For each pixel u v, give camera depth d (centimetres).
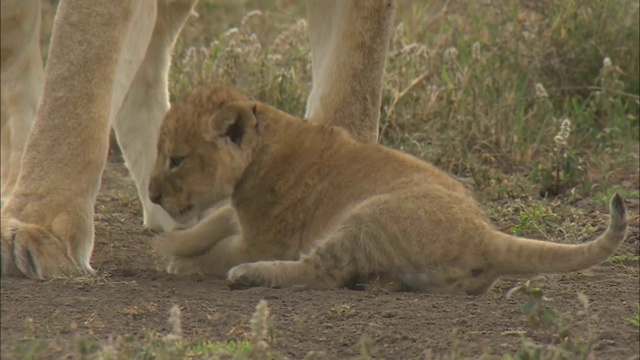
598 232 1345
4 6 1259
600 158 1638
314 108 1221
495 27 1909
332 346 892
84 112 1034
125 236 1283
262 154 1070
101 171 1046
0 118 1347
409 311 962
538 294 909
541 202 1447
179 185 1078
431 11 2066
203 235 1091
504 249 1003
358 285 1043
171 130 1077
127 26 1054
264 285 1031
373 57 1212
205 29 2106
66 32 1041
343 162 1057
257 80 1753
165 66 1346
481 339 909
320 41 1242
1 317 915
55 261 1005
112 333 898
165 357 810
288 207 1065
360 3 1201
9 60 1299
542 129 1698
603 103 1769
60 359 837
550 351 855
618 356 889
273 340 893
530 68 1844
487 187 1529
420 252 1018
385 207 1019
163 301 977
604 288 1104
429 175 1044
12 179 1316
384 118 1720
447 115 1714
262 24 2111
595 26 1884
